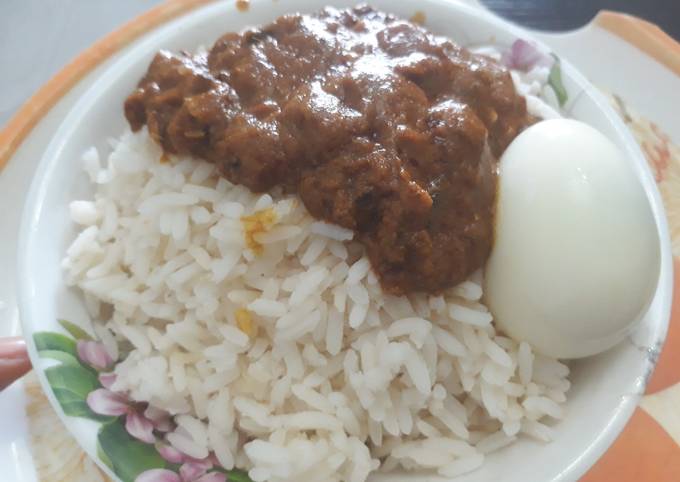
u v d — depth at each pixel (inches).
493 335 5.7
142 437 5.2
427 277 5.2
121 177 6.2
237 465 5.4
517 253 5.2
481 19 7.4
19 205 6.9
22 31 9.4
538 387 5.6
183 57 6.1
